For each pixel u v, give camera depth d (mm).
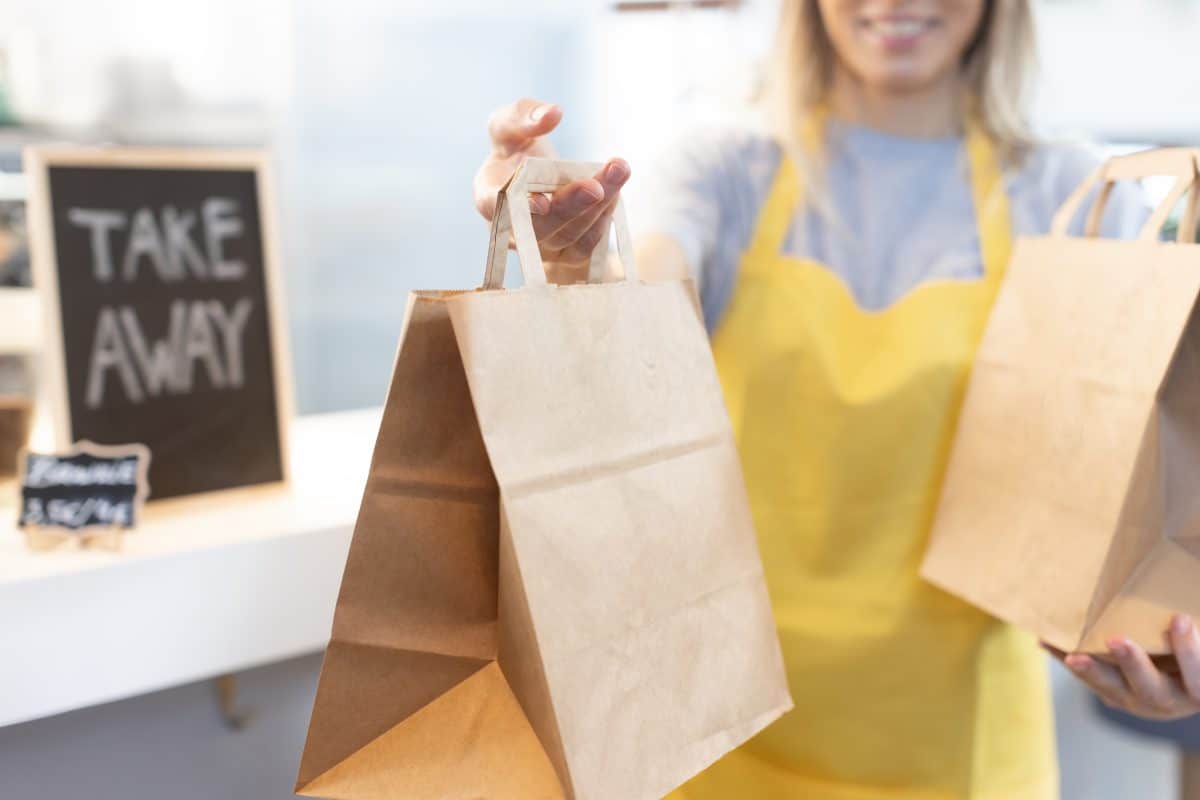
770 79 1274
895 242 1217
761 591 804
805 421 1200
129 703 1179
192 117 2221
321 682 712
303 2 2289
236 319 1212
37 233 1103
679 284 772
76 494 1015
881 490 1187
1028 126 1283
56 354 1106
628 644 693
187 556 1014
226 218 1213
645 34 2398
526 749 689
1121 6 2488
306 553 1087
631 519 705
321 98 2350
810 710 1211
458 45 2439
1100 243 1005
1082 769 2193
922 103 1245
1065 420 1012
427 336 679
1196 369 942
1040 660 1285
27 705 937
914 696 1210
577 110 2527
